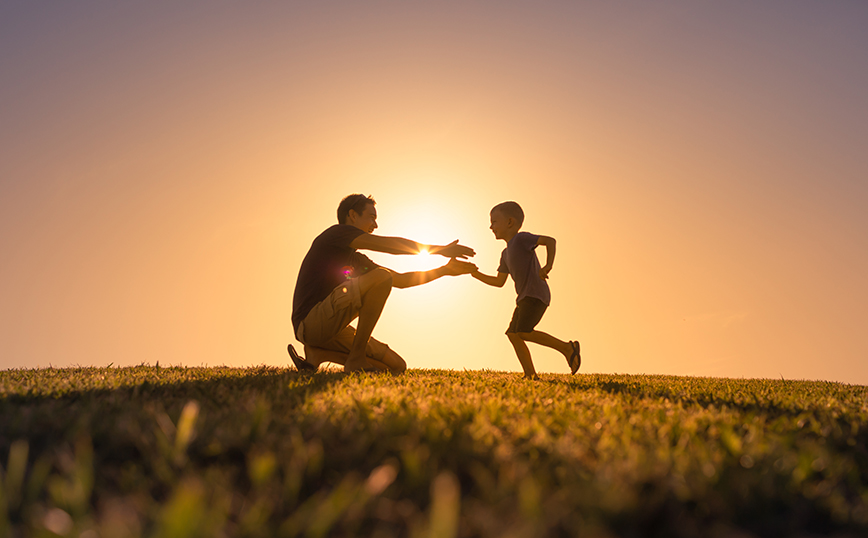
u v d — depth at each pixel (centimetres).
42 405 165
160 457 101
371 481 82
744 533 76
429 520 72
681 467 96
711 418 163
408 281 437
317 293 408
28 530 73
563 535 70
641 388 329
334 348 429
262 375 343
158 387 243
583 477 88
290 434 118
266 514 75
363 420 139
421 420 139
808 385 470
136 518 75
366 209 446
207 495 83
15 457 92
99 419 136
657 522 75
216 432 118
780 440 127
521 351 470
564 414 169
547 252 472
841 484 103
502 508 76
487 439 118
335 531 73
